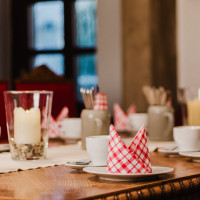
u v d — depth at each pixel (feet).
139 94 14.98
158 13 14.73
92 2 20.81
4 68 21.91
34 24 21.75
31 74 9.25
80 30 21.07
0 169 4.10
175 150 5.01
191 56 14.70
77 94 21.18
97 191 3.09
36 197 2.94
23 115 4.65
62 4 21.20
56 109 9.45
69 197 2.92
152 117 6.73
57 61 21.44
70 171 4.02
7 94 4.69
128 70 15.17
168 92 6.86
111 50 17.03
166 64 14.82
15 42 21.91
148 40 14.73
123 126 8.09
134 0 14.89
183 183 3.53
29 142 4.65
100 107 5.65
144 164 3.52
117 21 16.89
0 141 7.03
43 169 4.16
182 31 14.85
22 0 21.72
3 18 21.85
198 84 14.60
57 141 6.93
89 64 20.99
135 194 3.16
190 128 5.12
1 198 2.94
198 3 14.48
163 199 3.36
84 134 5.69
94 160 4.12
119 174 3.33
